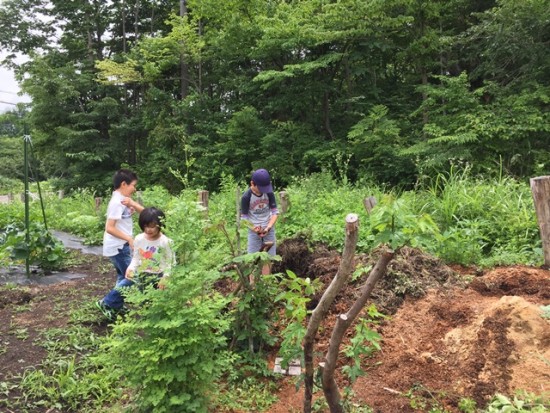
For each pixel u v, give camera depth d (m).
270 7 17.42
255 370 3.77
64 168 24.45
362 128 12.88
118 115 22.86
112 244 4.85
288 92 15.94
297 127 15.88
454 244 5.69
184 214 3.28
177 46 19.28
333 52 14.65
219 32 18.12
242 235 4.10
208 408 3.21
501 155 11.00
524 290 4.47
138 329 3.09
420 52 13.38
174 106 19.23
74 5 25.30
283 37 15.06
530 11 11.55
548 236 5.30
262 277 3.87
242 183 14.70
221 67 19.94
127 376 3.08
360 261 5.06
